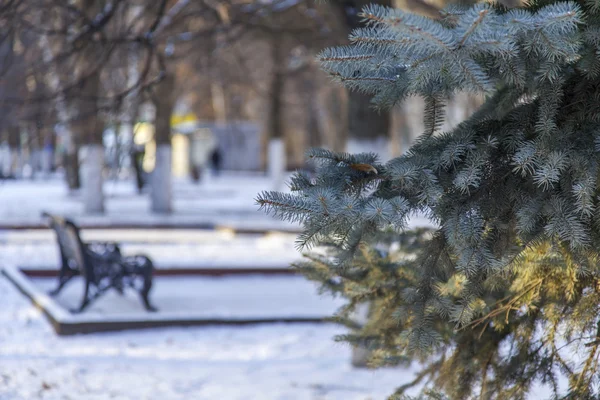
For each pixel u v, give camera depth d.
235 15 15.73
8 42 10.87
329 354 9.66
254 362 9.12
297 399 7.71
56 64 11.02
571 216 3.87
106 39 10.06
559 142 3.95
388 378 8.52
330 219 3.69
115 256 11.81
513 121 4.23
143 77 9.98
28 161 50.81
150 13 12.35
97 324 10.34
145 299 11.99
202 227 24.11
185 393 7.79
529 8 4.16
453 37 3.28
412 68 3.51
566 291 4.61
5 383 7.45
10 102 10.49
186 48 21.16
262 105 63.97
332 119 48.28
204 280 15.47
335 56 3.65
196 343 10.16
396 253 5.32
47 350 9.28
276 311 11.95
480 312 4.77
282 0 16.61
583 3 3.95
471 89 3.38
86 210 26.52
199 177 49.81
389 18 3.15
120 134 13.02
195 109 57.53
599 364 4.62
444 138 4.22
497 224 4.14
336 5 10.23
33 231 22.23
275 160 35.75
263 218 26.03
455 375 5.20
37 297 11.81
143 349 9.68
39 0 10.23
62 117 12.39
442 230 4.21
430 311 4.32
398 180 4.00
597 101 4.11
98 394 7.46
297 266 5.43
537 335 5.05
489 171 4.16
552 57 3.56
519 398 4.96
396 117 28.12
